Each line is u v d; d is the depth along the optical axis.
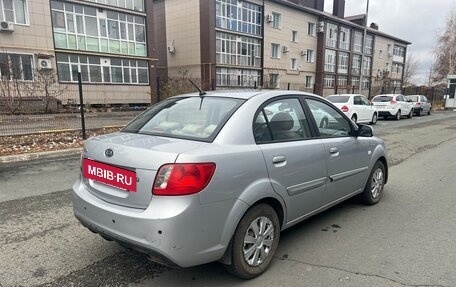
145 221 2.39
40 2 20.20
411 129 15.23
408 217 4.32
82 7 22.09
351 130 4.26
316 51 40.62
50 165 7.26
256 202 2.85
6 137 9.82
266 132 3.07
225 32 30.75
